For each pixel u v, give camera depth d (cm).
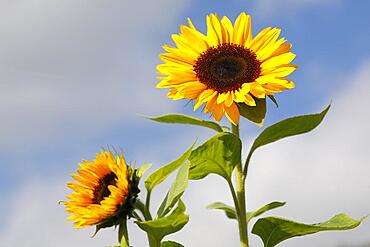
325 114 115
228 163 116
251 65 117
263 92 113
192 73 118
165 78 118
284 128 116
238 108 116
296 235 116
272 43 119
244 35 120
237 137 114
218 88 116
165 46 119
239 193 118
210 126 117
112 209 107
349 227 113
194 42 119
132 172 109
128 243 106
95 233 107
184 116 116
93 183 111
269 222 115
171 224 107
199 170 116
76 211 108
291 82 114
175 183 110
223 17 121
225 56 118
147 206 110
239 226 117
